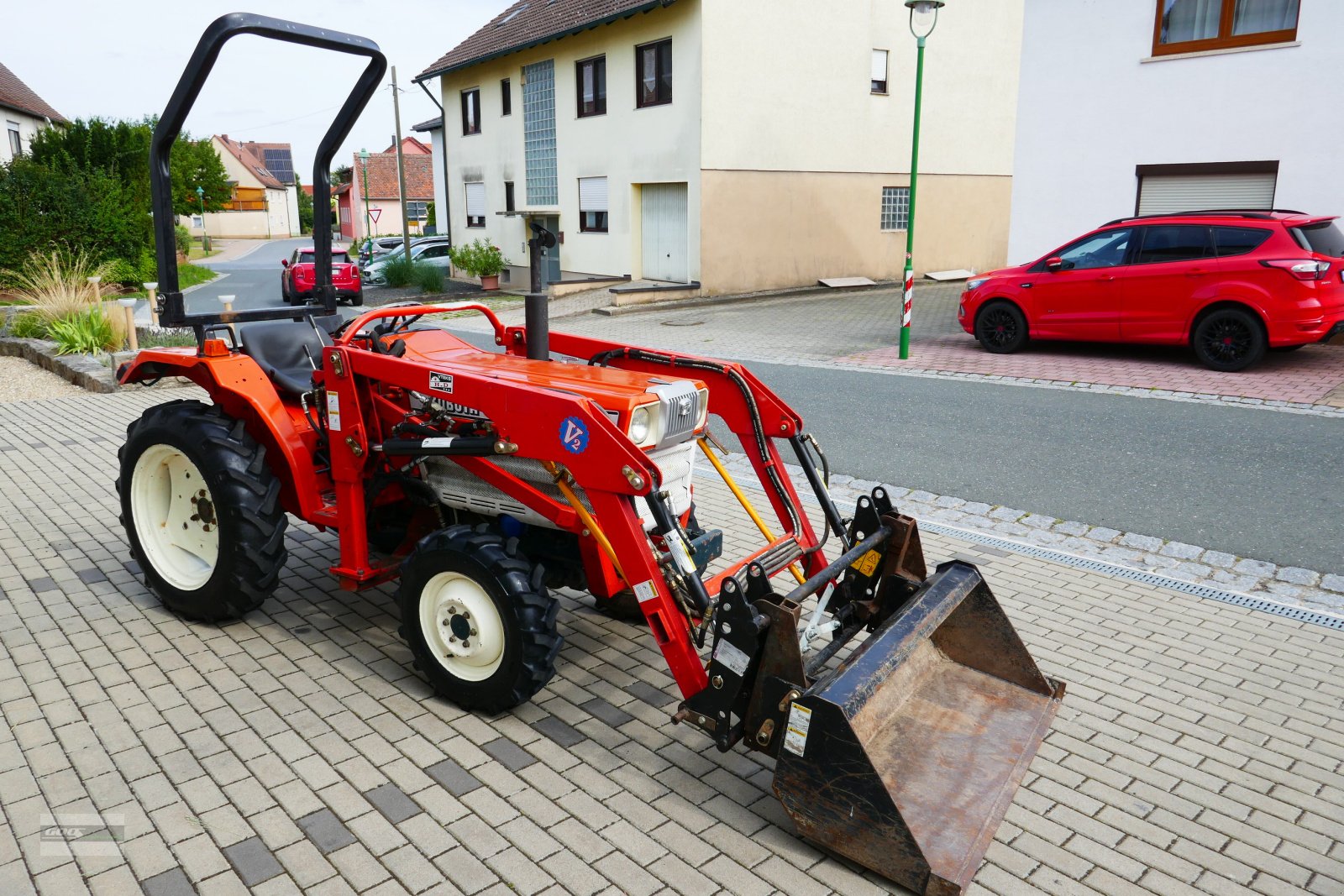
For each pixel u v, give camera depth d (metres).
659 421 3.60
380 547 4.86
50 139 26.12
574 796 3.20
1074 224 13.84
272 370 4.55
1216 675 4.02
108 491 6.65
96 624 4.52
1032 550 5.48
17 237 20.78
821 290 20.38
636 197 20.52
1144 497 6.31
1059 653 4.23
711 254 19.00
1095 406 8.82
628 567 3.29
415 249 28.50
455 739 3.55
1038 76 13.76
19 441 8.11
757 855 2.91
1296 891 2.77
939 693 3.49
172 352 4.59
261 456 4.27
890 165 21.22
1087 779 3.30
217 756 3.42
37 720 3.66
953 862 2.68
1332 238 9.95
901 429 8.23
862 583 3.73
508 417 3.48
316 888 2.74
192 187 53.19
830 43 19.52
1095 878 2.81
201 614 4.45
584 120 21.41
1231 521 5.84
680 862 2.87
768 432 4.12
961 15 21.36
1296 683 3.96
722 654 3.09
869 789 2.70
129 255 23.39
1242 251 9.88
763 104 18.91
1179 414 8.41
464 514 4.25
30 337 13.23
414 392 4.01
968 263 23.33
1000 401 9.20
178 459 4.48
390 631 4.48
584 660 4.21
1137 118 12.99
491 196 25.75
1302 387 9.24
